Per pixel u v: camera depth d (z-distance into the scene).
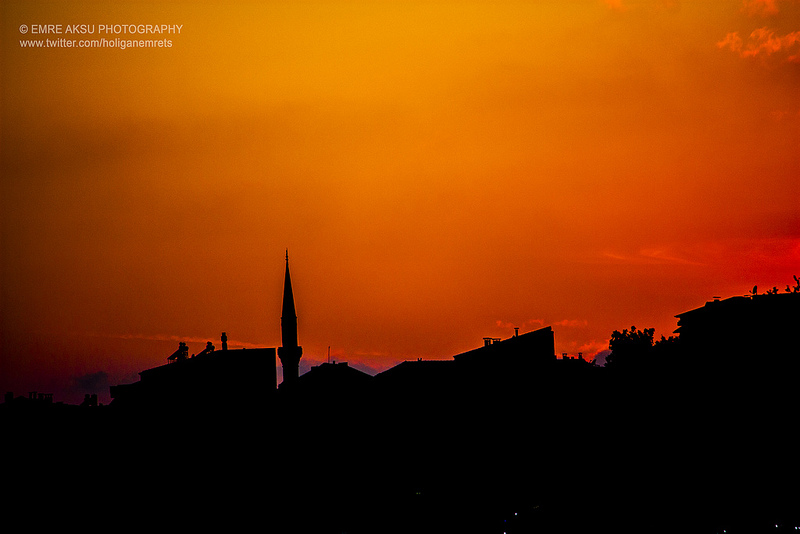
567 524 174.88
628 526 170.88
